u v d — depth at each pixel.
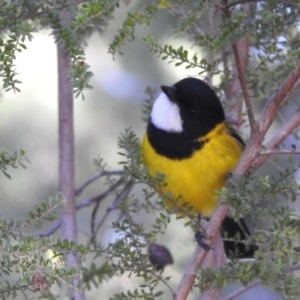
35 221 5.57
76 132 11.43
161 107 8.47
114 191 9.38
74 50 5.44
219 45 5.81
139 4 6.47
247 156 6.37
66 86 8.41
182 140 8.35
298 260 5.96
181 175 8.36
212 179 8.38
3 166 5.52
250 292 10.88
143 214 10.24
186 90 8.38
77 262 7.17
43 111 11.38
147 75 11.20
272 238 6.04
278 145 8.11
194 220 6.57
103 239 11.31
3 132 11.23
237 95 9.27
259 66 6.79
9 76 5.58
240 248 8.80
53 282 5.47
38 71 11.44
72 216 8.17
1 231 5.52
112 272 7.50
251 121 6.36
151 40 6.09
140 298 6.21
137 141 6.68
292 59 5.78
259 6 6.14
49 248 5.70
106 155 11.46
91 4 5.41
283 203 8.68
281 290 6.01
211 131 8.40
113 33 10.72
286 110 10.42
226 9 5.74
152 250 8.12
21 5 5.55
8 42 5.53
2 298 5.50
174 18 8.38
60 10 5.62
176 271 10.02
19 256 5.43
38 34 11.27
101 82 11.26
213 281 6.37
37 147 11.29
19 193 11.01
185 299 6.45
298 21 5.73
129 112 11.31
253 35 6.35
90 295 9.62
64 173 8.31
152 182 6.21
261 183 5.83
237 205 5.80
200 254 6.59
